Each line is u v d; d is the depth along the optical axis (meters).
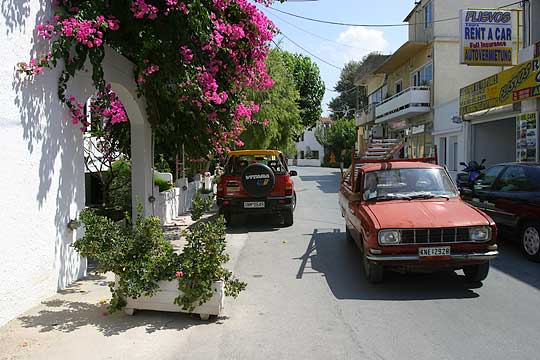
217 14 7.92
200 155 11.33
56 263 6.23
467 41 16.81
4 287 5.09
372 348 4.61
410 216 6.60
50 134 6.06
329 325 5.25
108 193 13.33
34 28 5.70
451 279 7.07
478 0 24.19
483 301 6.03
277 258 8.80
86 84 7.11
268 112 22.27
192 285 5.28
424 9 26.14
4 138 5.10
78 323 5.19
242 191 12.18
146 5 6.82
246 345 4.69
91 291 6.33
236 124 10.88
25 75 5.50
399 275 7.36
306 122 49.41
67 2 6.34
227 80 9.20
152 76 7.89
